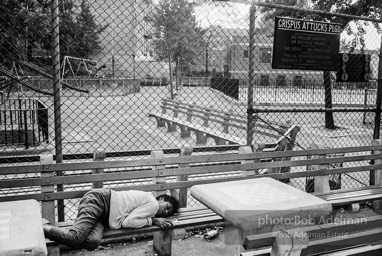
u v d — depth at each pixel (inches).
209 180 188.5
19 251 98.5
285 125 349.1
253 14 207.5
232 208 124.2
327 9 568.1
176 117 651.5
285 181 271.1
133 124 653.3
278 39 216.5
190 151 188.2
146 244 180.7
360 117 753.0
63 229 139.3
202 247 178.9
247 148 198.7
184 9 644.1
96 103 834.8
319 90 664.4
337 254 152.1
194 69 775.7
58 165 161.9
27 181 157.2
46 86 588.7
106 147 424.2
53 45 170.2
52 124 592.1
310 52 224.8
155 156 178.7
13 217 119.1
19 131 398.6
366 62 247.4
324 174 216.7
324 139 512.7
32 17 298.5
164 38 727.1
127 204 150.3
